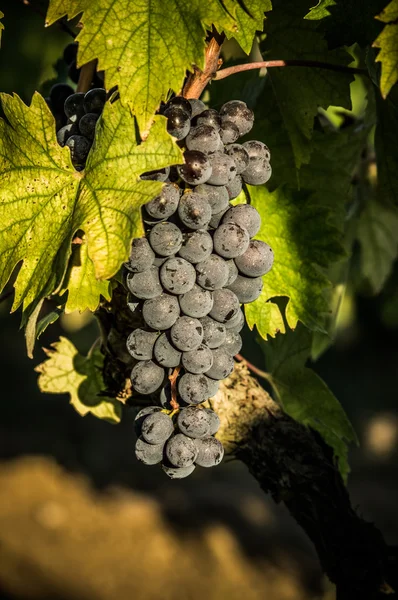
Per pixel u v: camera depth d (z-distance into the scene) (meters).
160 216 0.53
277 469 0.65
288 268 0.63
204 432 0.53
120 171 0.53
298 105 0.67
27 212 0.55
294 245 0.63
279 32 0.65
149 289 0.53
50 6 0.54
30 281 0.55
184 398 0.54
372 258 0.95
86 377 0.70
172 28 0.54
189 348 0.53
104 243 0.52
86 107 0.58
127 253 0.51
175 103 0.54
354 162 0.75
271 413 0.66
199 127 0.54
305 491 0.65
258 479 0.66
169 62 0.54
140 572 1.98
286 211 0.63
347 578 0.66
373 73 0.62
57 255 0.54
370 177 0.84
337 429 0.70
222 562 2.06
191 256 0.53
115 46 0.54
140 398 0.64
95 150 0.54
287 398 0.71
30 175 0.55
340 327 1.45
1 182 0.55
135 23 0.54
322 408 0.70
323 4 0.60
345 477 0.73
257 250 0.54
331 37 0.60
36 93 0.55
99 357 0.70
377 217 0.90
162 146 0.53
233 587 1.96
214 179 0.53
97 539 2.13
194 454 0.53
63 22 0.70
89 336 2.09
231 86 0.72
